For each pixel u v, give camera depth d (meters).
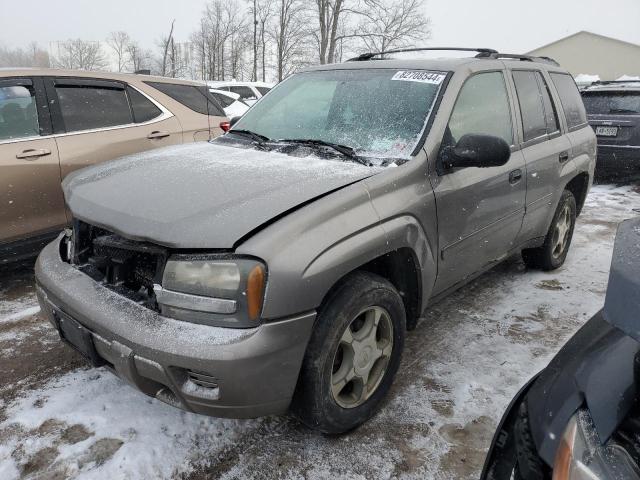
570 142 4.07
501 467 1.49
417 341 3.21
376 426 2.43
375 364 2.43
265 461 2.21
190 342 1.81
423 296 2.63
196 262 1.88
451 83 2.89
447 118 2.75
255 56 33.84
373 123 2.83
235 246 1.86
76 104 4.27
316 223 1.99
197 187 2.22
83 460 2.17
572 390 1.36
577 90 4.60
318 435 2.37
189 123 5.00
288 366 1.92
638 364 1.30
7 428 2.35
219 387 1.82
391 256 2.44
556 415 1.34
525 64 3.75
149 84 4.87
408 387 2.73
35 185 3.89
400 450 2.29
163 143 4.74
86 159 4.19
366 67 3.25
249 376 1.82
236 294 1.83
